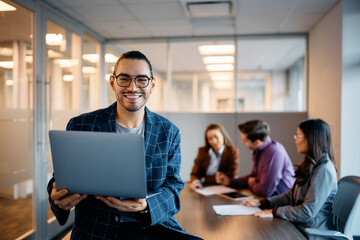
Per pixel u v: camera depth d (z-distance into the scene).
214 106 4.98
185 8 3.58
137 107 1.14
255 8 3.54
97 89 4.74
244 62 5.99
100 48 4.84
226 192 2.36
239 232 1.51
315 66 4.23
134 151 0.92
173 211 1.21
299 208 1.72
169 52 4.87
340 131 3.32
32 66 3.05
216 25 4.34
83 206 1.15
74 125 1.18
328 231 1.55
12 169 2.72
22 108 2.87
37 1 3.14
